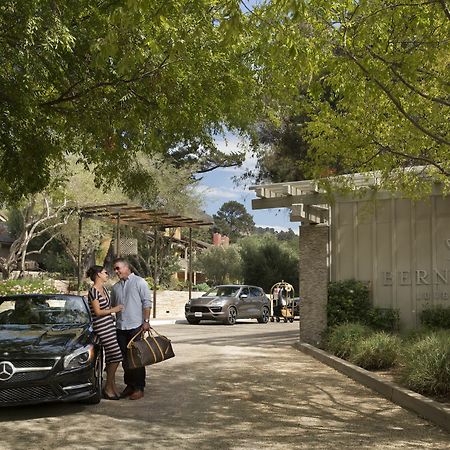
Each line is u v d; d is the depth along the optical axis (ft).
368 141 30.76
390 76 27.63
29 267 140.46
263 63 31.40
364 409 26.53
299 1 20.22
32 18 26.17
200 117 35.91
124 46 29.17
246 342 55.67
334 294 49.26
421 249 48.24
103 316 27.84
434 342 30.99
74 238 114.01
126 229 124.06
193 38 28.50
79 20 31.19
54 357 24.41
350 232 50.83
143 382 28.76
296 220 49.67
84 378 25.09
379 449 20.12
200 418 24.59
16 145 30.25
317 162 32.58
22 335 26.17
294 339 58.90
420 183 35.14
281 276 138.31
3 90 28.32
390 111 30.48
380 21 26.50
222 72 33.86
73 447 20.22
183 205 117.08
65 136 38.99
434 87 29.84
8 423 23.62
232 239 348.79
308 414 25.46
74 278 118.93
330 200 34.35
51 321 29.17
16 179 33.42
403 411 26.12
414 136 31.37
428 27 26.81
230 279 163.84
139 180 41.81
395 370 34.86
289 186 48.03
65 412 25.59
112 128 35.27
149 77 32.60
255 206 50.31
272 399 28.63
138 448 20.16
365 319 48.49
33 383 23.80
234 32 20.66
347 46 27.20
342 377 35.12
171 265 139.85
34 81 29.71
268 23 23.43
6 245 137.80
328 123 31.65
